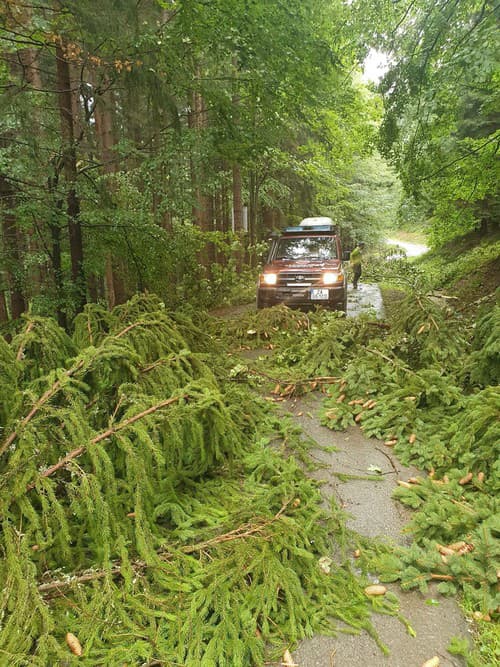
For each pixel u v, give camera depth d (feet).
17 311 24.99
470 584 7.49
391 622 6.95
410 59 25.04
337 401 15.90
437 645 6.52
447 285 51.06
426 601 7.36
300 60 23.43
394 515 9.84
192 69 24.11
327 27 26.09
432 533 8.62
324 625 6.82
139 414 8.07
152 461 9.24
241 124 26.03
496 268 44.93
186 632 6.02
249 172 53.88
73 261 22.53
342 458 12.57
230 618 6.37
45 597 6.35
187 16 20.35
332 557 8.46
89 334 11.70
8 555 5.93
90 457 7.59
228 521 8.50
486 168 32.60
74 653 5.56
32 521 6.35
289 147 56.90
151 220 24.43
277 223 75.25
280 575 7.07
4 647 5.16
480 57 19.26
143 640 5.89
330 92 30.48
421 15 24.57
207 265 48.91
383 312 36.58
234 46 22.33
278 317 26.32
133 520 8.19
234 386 14.76
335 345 19.19
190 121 31.60
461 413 12.70
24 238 25.20
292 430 13.64
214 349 16.81
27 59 22.21
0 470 7.11
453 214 38.68
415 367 17.78
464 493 9.81
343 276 30.32
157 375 10.29
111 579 6.46
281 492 9.78
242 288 46.09
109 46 19.38
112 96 27.91
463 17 22.95
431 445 11.96
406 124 29.27
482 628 6.82
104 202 23.59
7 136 19.79
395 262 60.64
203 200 44.27
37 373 9.43
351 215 95.04
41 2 18.07
